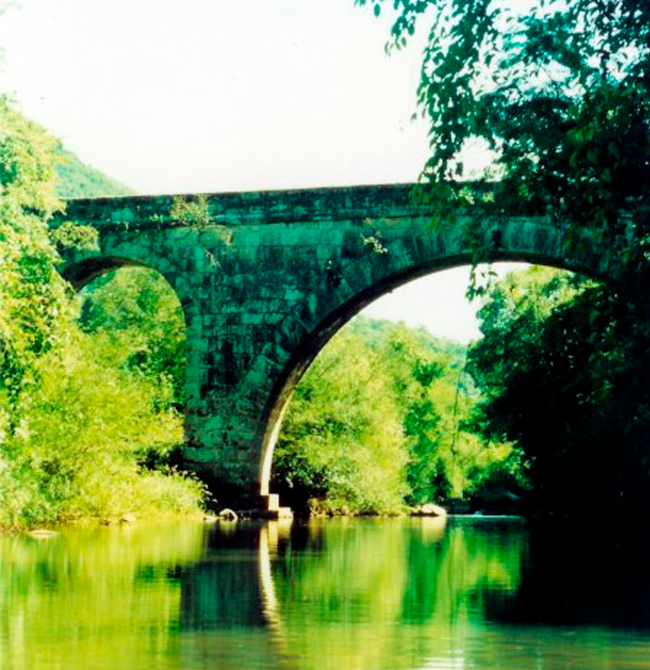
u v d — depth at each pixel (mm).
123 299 52344
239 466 33188
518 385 35750
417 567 17672
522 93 13758
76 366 27016
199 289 33688
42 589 13492
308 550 21000
